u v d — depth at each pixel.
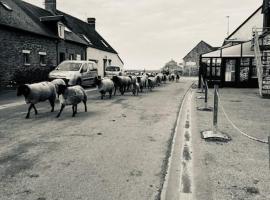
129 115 9.69
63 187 3.95
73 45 29.91
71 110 10.69
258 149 5.59
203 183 3.98
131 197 3.66
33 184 4.04
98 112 10.29
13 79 20.20
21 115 9.54
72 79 19.05
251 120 8.63
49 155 5.33
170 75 42.22
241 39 33.44
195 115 9.52
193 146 5.80
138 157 5.23
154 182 4.11
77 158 5.17
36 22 25.00
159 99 14.76
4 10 21.09
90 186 3.98
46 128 7.59
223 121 8.46
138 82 19.38
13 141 6.29
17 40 20.58
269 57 17.55
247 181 4.04
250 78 23.86
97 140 6.41
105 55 39.88
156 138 6.61
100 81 14.20
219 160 4.93
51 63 25.39
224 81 24.25
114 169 4.63
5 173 4.45
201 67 24.66
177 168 4.58
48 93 9.76
